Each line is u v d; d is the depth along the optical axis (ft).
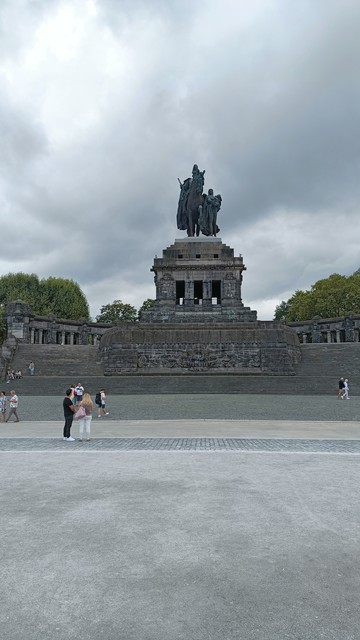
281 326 194.29
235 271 237.45
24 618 16.60
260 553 22.13
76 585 18.99
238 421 82.02
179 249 241.55
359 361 184.03
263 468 40.65
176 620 16.35
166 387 145.48
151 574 19.95
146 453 48.19
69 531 25.03
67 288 330.34
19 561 21.31
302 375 176.55
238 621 16.30
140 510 28.48
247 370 183.32
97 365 190.80
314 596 18.12
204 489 33.37
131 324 195.00
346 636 15.43
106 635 15.48
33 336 253.44
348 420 84.28
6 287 319.06
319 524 26.05
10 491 33.12
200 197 257.75
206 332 189.47
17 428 74.64
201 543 23.32
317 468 40.63
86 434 58.29
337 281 316.60
